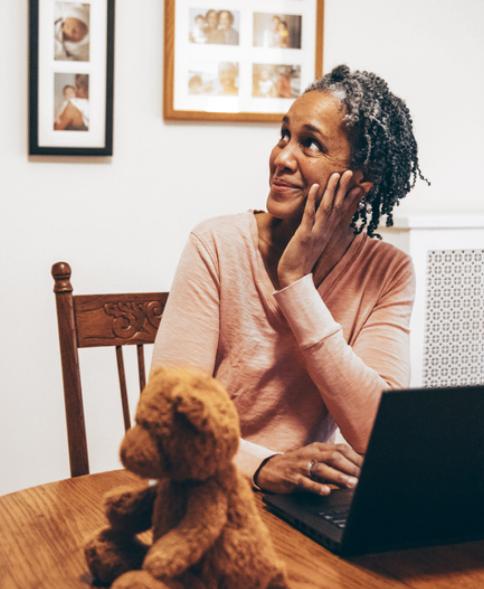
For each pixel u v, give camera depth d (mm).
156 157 2463
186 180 2500
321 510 1103
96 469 2459
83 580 904
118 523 853
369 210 1559
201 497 765
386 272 1502
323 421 1470
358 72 1454
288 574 933
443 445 929
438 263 2605
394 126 1447
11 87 2307
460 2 2775
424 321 2600
